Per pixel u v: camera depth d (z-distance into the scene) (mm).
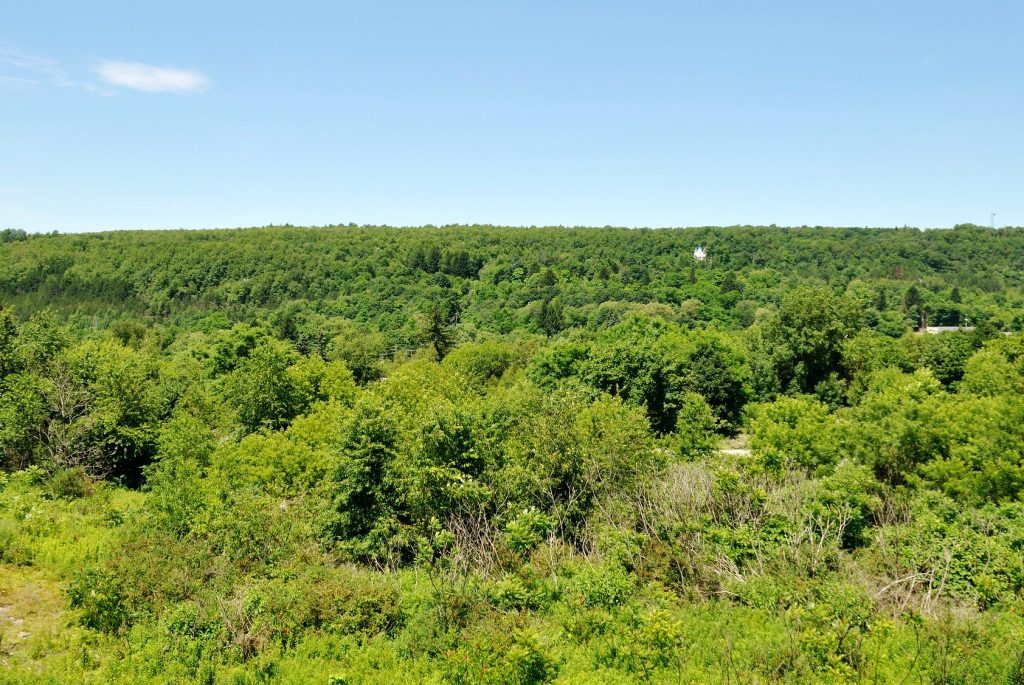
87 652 10211
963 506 15492
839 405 47031
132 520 16422
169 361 60062
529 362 51375
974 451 18062
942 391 24250
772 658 9797
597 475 16906
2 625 10883
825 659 9734
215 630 10812
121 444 26453
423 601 12117
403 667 10258
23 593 12086
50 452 23938
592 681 9641
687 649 10312
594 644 10672
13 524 14781
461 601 11766
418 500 15750
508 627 11078
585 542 14719
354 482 16531
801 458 21125
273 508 15828
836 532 13547
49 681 9273
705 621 11234
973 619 10555
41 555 13570
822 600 11297
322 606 11562
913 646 10109
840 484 14719
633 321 54312
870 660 9766
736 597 12078
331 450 18312
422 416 17703
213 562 13203
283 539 14664
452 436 16891
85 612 11156
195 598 11758
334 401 32938
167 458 23266
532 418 19484
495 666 9984
